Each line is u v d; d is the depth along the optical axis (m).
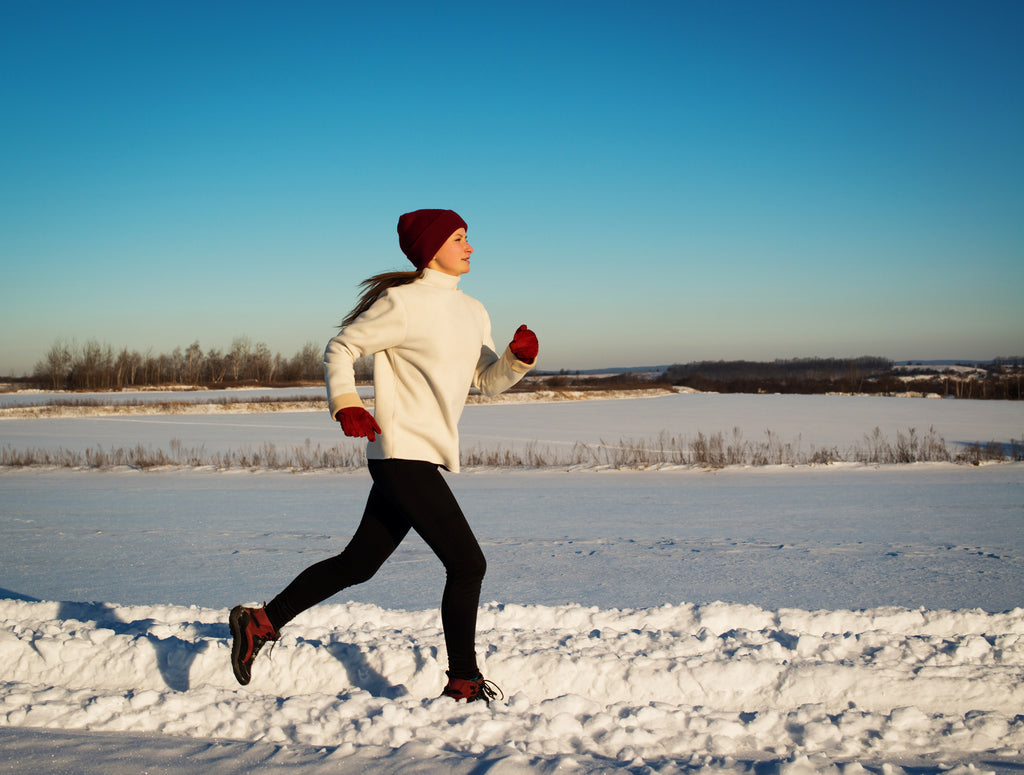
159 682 2.94
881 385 70.50
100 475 16.30
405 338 2.60
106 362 91.62
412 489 2.61
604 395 58.97
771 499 11.77
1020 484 13.34
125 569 6.61
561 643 3.24
